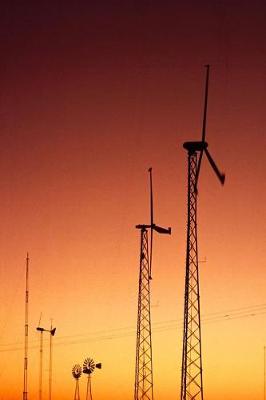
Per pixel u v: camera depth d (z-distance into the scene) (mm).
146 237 86562
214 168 67250
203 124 69062
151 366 85312
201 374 69000
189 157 69375
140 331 85812
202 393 68562
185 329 69062
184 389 68125
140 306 85938
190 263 69438
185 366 68688
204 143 68812
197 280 69562
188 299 69312
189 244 69188
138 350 85375
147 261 86500
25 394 86062
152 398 84688
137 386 84562
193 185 69250
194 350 69125
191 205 69562
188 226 69562
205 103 69188
